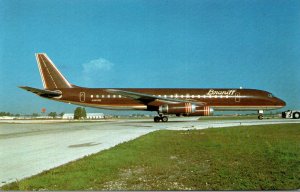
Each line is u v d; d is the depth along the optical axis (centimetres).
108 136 2900
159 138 2600
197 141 2392
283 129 3628
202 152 1833
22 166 1401
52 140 2556
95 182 1127
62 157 1659
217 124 4712
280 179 1162
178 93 5634
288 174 1240
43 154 1767
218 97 5634
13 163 1476
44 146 2148
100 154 1714
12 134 3238
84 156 1652
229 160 1565
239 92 5691
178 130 3494
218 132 3212
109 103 5659
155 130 3603
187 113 5159
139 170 1338
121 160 1538
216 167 1387
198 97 5625
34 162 1505
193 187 1070
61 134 3172
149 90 5684
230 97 5638
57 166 1391
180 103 5191
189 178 1197
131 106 5625
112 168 1350
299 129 3616
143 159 1584
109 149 1925
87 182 1112
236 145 2152
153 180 1169
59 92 5703
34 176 1179
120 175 1244
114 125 4859
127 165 1430
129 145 2117
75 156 1692
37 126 4881
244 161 1534
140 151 1856
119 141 2464
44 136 2944
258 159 1588
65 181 1109
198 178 1195
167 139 2525
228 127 3991
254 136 2791
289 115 7675
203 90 5681
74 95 5694
